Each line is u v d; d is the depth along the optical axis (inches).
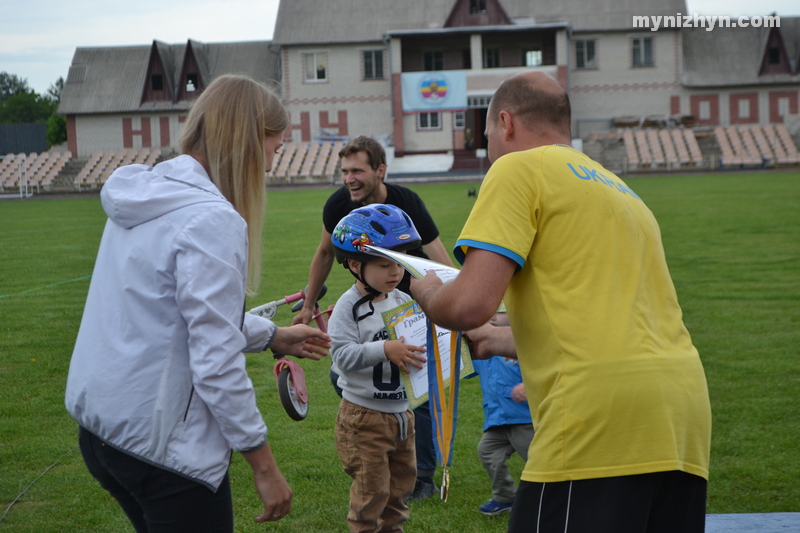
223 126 81.9
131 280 75.4
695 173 1438.2
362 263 115.8
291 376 106.6
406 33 1676.9
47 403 207.6
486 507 140.1
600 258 79.7
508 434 135.9
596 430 77.0
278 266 447.8
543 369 80.9
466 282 78.3
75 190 1592.0
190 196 76.2
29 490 151.7
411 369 110.8
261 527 135.8
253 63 1854.1
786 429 176.4
